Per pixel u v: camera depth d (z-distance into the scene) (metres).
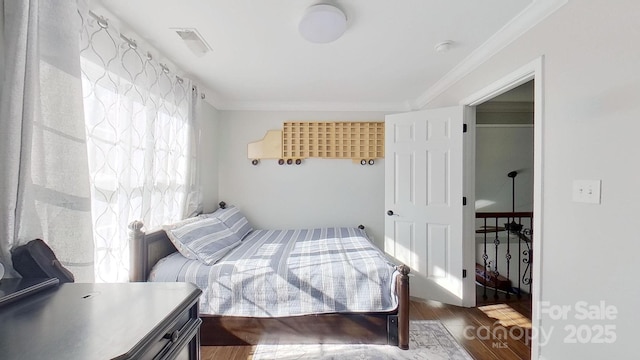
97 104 1.47
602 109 1.21
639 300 1.08
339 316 1.82
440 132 2.62
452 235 2.57
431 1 1.46
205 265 1.89
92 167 1.45
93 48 1.44
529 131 4.17
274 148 3.36
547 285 1.50
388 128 2.92
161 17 1.60
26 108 1.01
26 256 0.96
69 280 1.03
